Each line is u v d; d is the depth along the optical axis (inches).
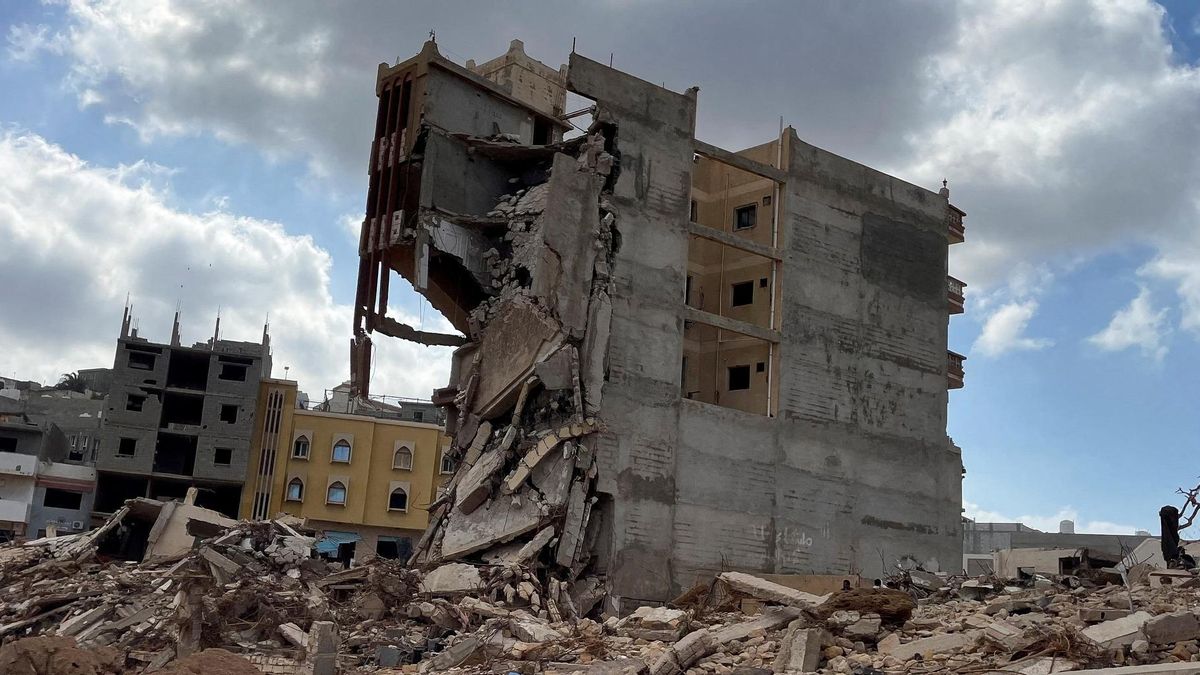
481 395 1675.7
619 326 1702.8
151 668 933.8
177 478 2970.0
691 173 1845.5
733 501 1780.3
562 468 1568.7
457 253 1711.4
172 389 3026.6
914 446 2059.5
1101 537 3097.9
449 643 1097.4
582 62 1749.5
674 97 1847.9
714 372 1994.3
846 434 1962.4
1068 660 798.5
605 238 1715.1
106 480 2987.2
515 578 1437.0
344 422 3117.6
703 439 1766.7
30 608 1159.0
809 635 881.5
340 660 1013.2
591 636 1065.5
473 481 1600.6
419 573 1459.2
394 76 1785.2
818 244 1993.1
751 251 1904.5
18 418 3221.0
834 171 2043.6
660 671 880.3
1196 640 823.1
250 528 1371.8
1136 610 983.0
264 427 3061.0
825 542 1889.8
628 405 1683.1
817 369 1945.1
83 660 815.7
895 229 2114.9
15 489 2856.8
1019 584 1434.5
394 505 3093.0
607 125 1763.0
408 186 1727.4
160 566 1357.0
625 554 1627.7
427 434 3161.9
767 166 1953.7
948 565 2060.8
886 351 2055.9
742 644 955.3
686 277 1868.8
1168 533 1482.5
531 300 1647.4
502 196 1804.9
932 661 865.5
